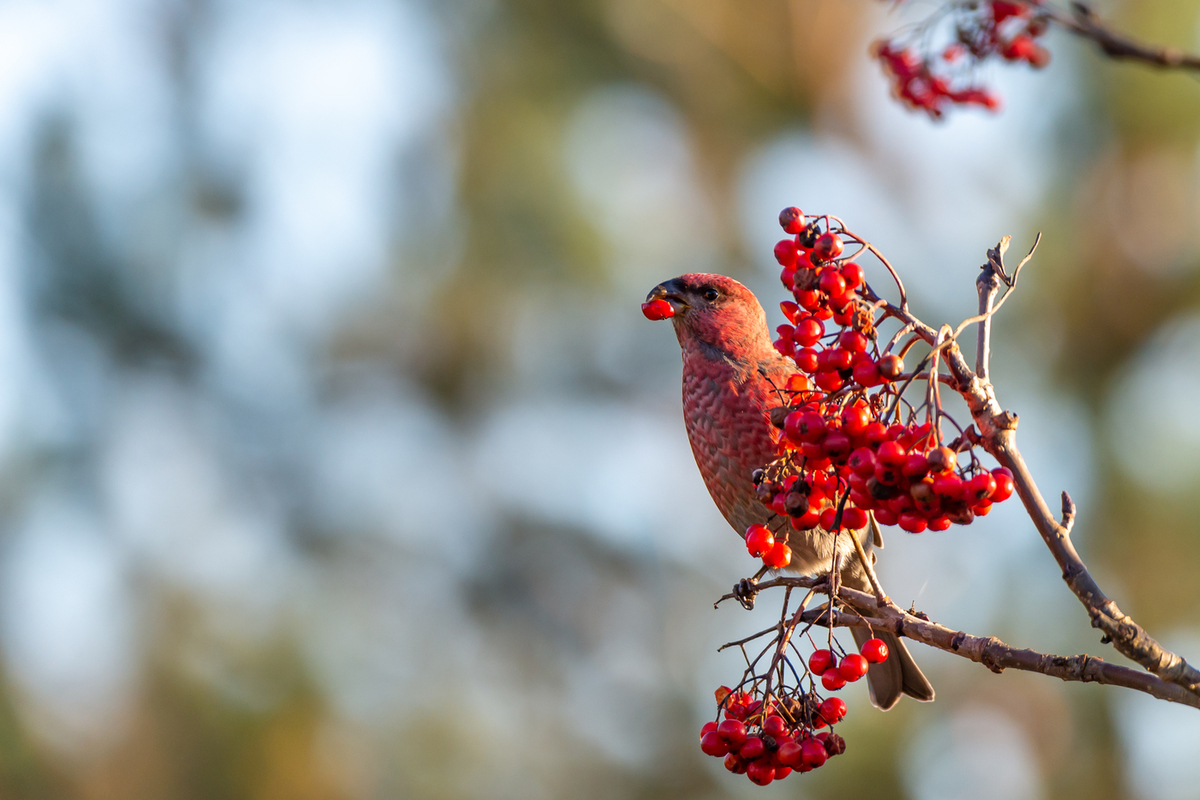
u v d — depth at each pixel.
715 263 11.85
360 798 10.97
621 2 11.69
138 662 11.09
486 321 12.01
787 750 3.79
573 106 11.60
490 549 12.63
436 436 12.84
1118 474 10.23
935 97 5.44
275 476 12.62
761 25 11.91
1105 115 10.45
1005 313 10.62
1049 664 3.47
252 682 11.02
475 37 11.77
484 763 11.55
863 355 3.46
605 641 12.49
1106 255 10.66
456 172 11.59
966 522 3.33
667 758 11.77
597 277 11.61
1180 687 3.15
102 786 10.61
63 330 12.47
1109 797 10.06
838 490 3.78
